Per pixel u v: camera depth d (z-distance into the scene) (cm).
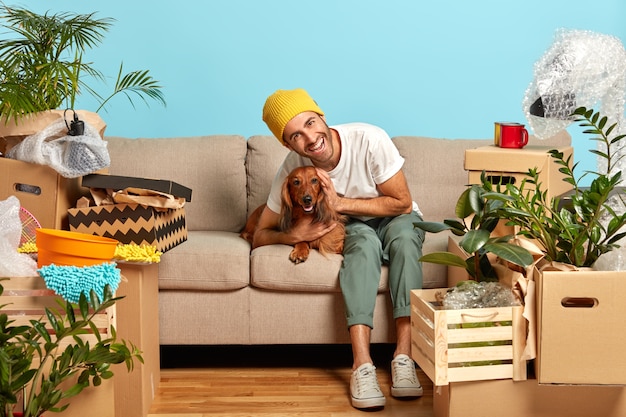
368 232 310
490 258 270
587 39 266
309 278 306
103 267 232
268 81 424
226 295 313
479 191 257
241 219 358
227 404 288
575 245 239
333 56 423
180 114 425
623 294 227
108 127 423
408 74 425
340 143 310
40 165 272
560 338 229
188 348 352
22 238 271
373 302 298
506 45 423
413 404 287
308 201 303
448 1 420
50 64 293
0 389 209
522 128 295
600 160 288
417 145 361
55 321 217
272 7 418
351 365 327
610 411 243
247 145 366
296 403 289
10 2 406
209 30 419
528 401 243
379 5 420
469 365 242
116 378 275
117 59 419
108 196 277
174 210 292
